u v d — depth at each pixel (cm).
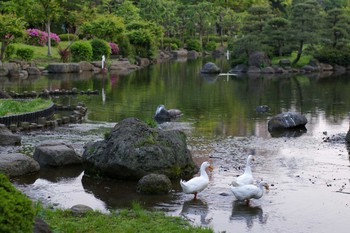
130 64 5875
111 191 1327
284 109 2820
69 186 1372
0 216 673
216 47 9081
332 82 4334
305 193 1313
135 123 1477
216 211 1177
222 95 3431
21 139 1914
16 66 4650
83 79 4397
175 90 3691
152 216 1095
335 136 2062
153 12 8600
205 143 1914
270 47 5500
